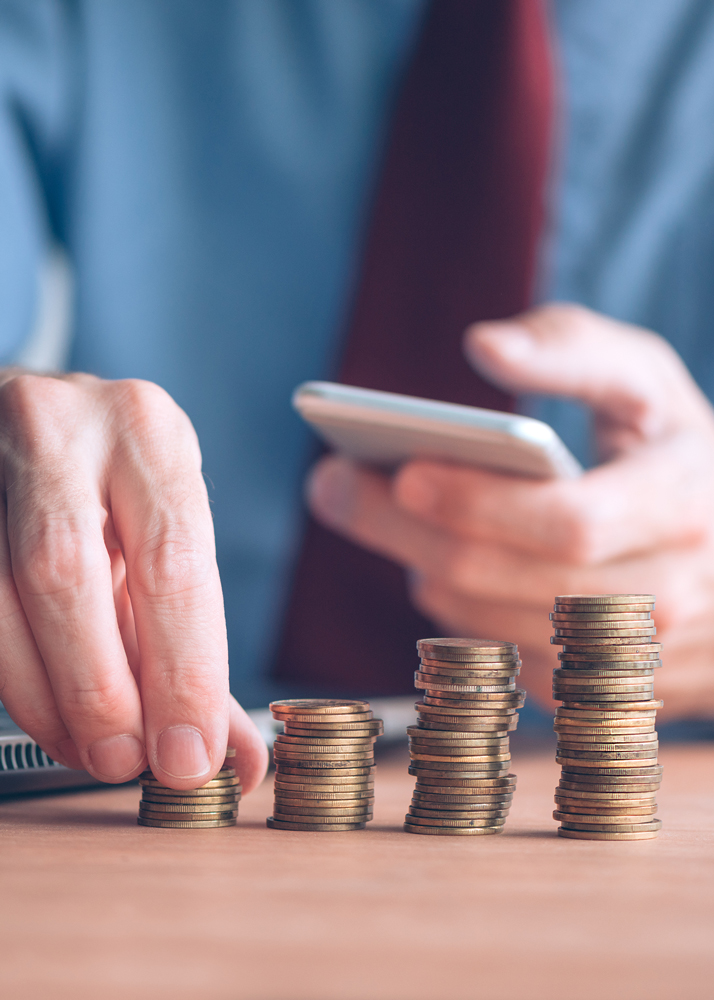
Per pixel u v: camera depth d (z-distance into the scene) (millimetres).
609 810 1037
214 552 1023
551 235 3162
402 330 2699
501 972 508
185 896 708
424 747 1088
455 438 1637
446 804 1069
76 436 1071
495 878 793
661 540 1965
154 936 584
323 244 3324
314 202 3322
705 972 512
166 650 981
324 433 1827
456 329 2652
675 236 3314
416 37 2791
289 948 556
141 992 461
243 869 826
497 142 2611
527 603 1988
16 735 1197
